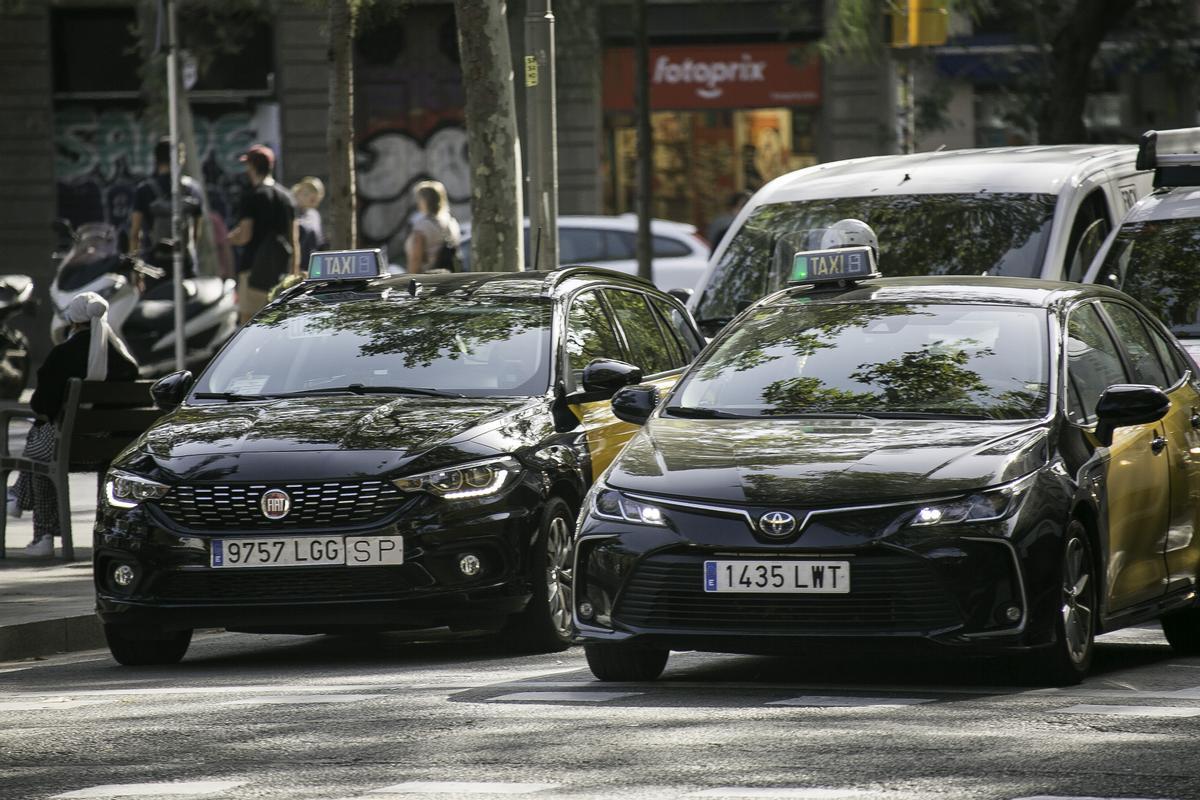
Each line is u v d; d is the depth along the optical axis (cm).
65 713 2361
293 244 6762
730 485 2384
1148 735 2034
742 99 10012
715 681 2536
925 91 9500
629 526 2403
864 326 2719
